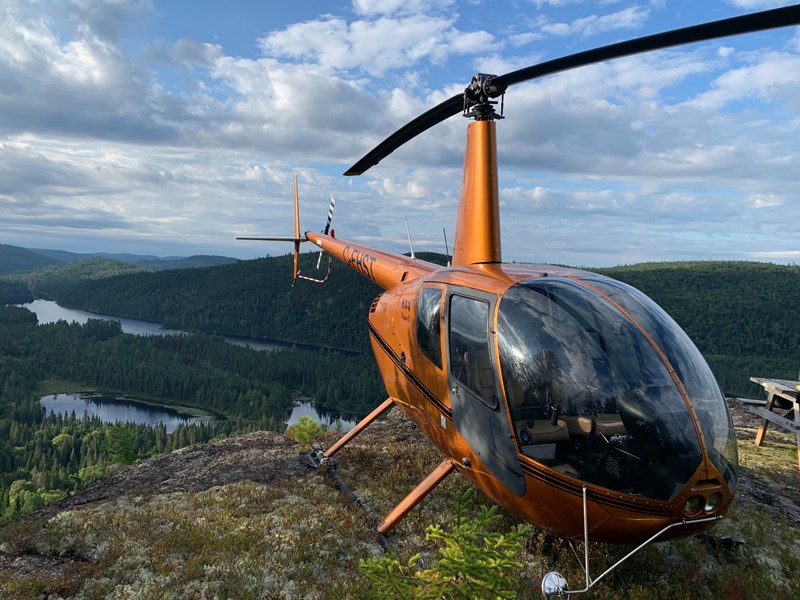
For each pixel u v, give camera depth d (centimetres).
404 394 821
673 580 612
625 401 484
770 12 436
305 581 624
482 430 583
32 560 681
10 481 12762
